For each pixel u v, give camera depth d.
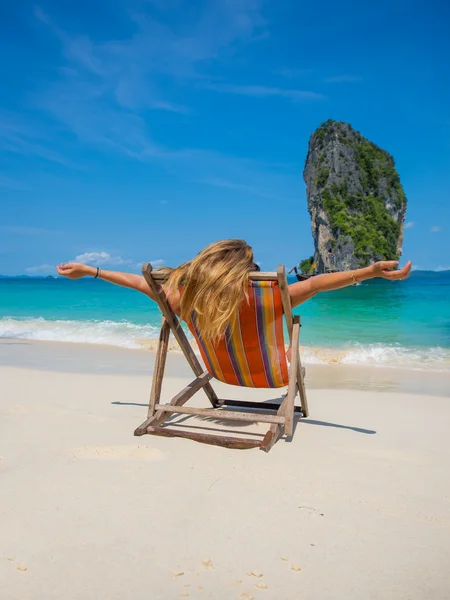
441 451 3.18
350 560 1.77
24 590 1.53
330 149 105.00
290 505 2.20
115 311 16.70
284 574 1.67
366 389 5.56
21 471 2.47
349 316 14.88
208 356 3.54
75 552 1.75
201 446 2.99
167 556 1.75
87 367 6.79
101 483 2.35
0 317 14.81
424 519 2.12
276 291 3.03
